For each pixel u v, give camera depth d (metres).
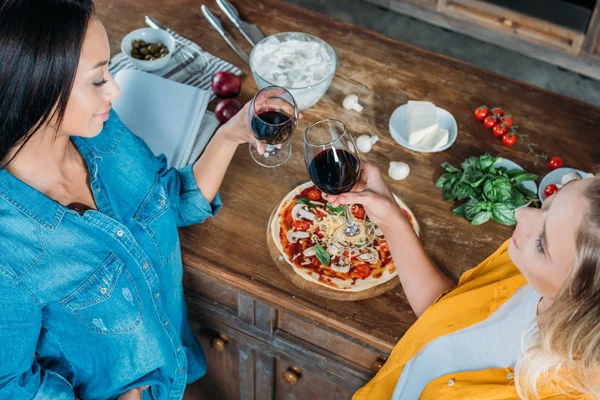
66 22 0.87
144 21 1.90
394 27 3.38
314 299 1.34
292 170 1.55
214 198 1.45
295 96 1.58
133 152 1.25
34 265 1.05
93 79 0.96
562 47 3.07
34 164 1.05
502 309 1.08
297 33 1.70
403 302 1.34
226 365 1.78
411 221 1.45
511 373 1.04
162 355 1.32
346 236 1.40
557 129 1.65
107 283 1.13
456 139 1.63
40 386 1.12
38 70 0.87
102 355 1.23
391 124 1.63
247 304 1.48
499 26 3.17
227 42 1.84
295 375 1.63
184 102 1.60
